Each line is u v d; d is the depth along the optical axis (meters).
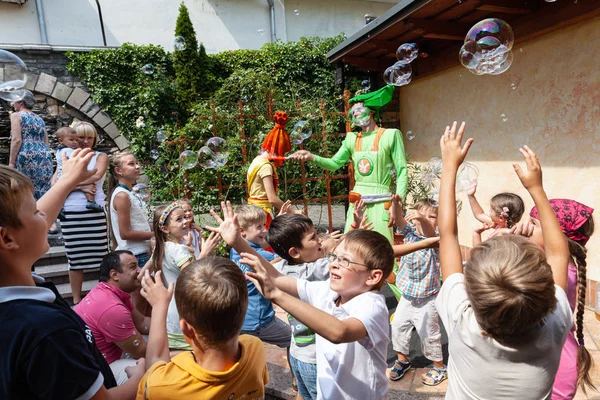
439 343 2.64
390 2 11.67
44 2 8.66
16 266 0.96
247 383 1.23
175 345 2.35
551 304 1.03
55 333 0.89
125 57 8.79
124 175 3.12
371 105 3.66
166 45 9.77
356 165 3.74
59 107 8.41
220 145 4.20
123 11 9.37
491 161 4.64
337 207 8.23
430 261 2.58
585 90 3.53
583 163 3.59
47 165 4.26
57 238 4.95
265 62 9.70
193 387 1.13
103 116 8.67
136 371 1.26
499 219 2.37
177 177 5.40
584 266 1.65
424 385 2.62
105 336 1.99
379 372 1.47
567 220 1.69
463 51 2.90
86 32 9.08
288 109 6.97
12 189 0.93
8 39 8.47
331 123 5.95
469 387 1.17
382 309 1.46
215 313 1.13
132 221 3.11
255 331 2.37
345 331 1.28
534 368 1.09
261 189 3.72
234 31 10.38
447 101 5.24
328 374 1.53
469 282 1.11
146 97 8.69
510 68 4.29
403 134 6.20
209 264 1.24
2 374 0.86
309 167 7.01
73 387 0.90
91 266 3.67
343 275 1.52
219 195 5.27
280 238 2.05
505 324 1.03
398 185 3.53
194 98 9.07
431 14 4.00
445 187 1.49
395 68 4.16
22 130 4.09
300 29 10.95
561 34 3.71
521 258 1.05
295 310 1.25
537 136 4.04
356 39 4.93
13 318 0.88
